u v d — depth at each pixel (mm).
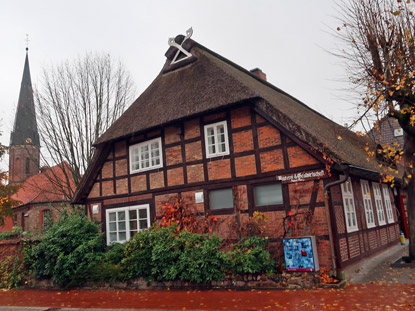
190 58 13039
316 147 8328
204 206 10516
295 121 9164
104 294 9547
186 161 11156
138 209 12258
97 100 18844
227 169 10250
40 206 26875
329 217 8273
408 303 6074
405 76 8102
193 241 9312
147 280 9594
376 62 8891
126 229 12469
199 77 11891
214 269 8656
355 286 7652
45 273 11133
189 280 9039
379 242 11852
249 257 8398
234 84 10281
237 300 7387
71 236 11383
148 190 12039
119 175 13039
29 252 11938
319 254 8336
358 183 11008
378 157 12492
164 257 9258
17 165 40969
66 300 9211
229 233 9930
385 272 8844
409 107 8508
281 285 8031
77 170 17875
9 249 12023
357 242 9711
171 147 11609
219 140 10672
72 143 17906
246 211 9727
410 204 9852
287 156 9195
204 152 10781
